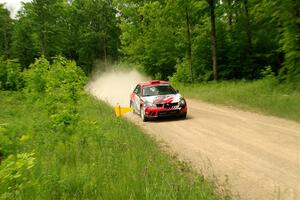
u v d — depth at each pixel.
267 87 17.77
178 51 36.28
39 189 5.25
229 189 5.97
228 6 28.09
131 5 42.97
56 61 17.91
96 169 6.20
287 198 5.49
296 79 16.75
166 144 9.69
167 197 4.71
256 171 6.86
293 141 8.84
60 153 7.59
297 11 16.88
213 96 19.05
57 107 12.29
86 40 65.00
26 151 7.84
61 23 66.31
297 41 16.97
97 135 9.09
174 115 13.88
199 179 5.78
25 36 65.75
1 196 4.74
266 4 18.70
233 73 29.64
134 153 7.19
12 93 20.77
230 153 8.27
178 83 30.94
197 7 26.83
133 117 15.60
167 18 30.77
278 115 12.58
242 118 12.82
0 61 22.64
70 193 5.34
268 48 29.12
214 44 27.00
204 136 10.36
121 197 4.90
